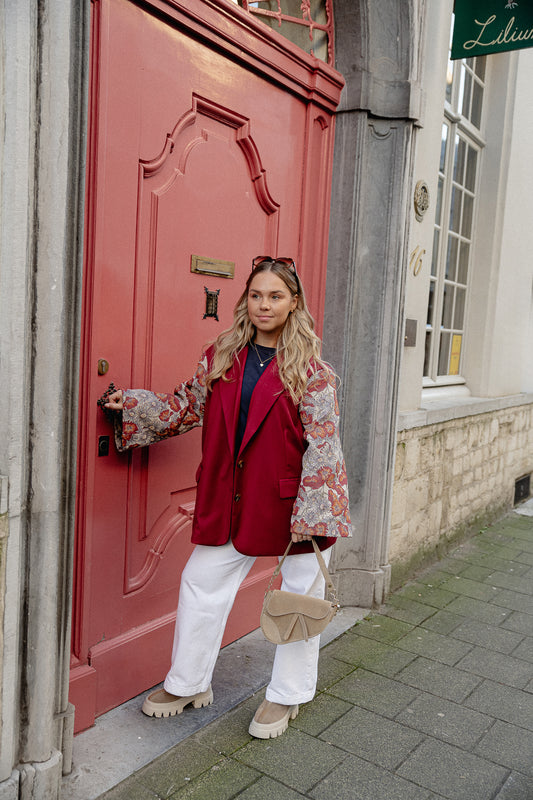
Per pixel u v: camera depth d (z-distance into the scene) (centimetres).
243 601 309
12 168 159
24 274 165
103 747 224
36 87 162
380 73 325
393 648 317
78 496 222
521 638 337
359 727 249
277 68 282
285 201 304
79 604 227
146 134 228
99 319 220
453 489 468
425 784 218
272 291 211
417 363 400
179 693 237
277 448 216
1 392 166
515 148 527
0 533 167
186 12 233
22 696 183
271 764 222
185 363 259
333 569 354
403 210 335
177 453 261
